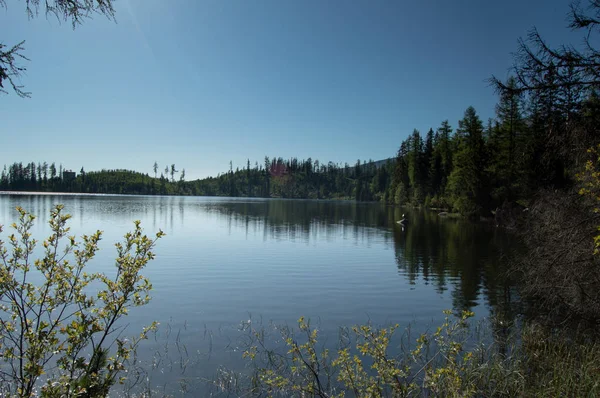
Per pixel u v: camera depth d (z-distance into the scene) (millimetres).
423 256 18281
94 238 3416
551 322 8641
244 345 7461
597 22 5641
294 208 65750
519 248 20625
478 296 11383
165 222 34844
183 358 6809
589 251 7059
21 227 3266
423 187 66188
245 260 16750
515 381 5562
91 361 3238
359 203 98125
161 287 12055
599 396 4891
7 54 3746
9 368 5184
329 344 7539
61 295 3250
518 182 31844
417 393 5043
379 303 10594
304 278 13508
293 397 5441
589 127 6008
